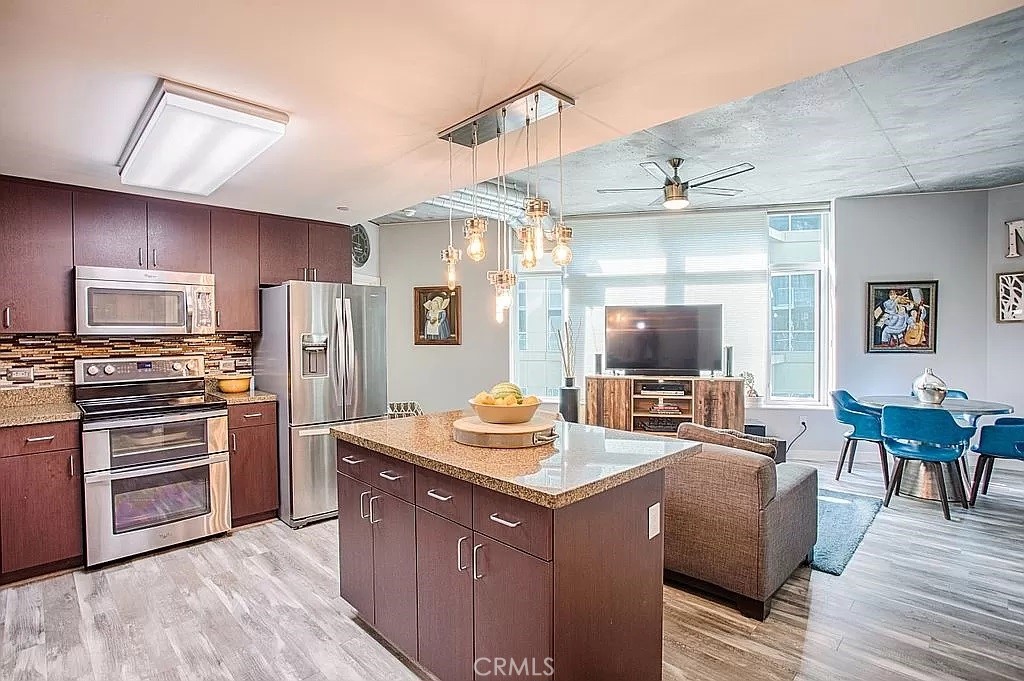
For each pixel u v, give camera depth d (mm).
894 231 5535
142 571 3217
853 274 5668
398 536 2324
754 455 2691
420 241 6582
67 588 3004
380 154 2965
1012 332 5141
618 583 1941
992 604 2771
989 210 5258
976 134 3768
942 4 1609
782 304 6066
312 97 2244
